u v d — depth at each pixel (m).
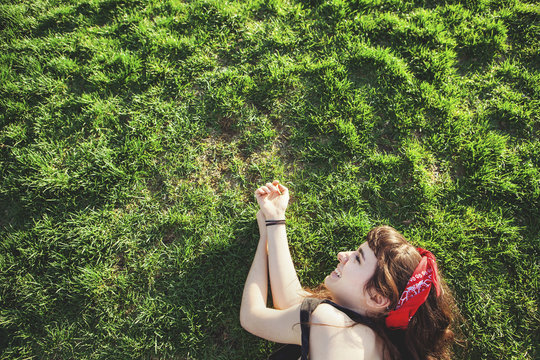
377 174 2.42
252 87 2.65
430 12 3.01
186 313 2.06
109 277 2.15
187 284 2.15
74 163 2.41
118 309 2.10
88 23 2.98
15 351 2.00
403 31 2.87
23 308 2.08
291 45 2.82
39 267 2.17
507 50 2.89
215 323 2.08
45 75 2.72
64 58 2.75
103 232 2.25
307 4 3.02
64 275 2.14
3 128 2.51
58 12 3.00
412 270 1.41
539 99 2.66
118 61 2.73
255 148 2.52
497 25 2.89
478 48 2.86
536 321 2.08
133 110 2.59
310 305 1.49
